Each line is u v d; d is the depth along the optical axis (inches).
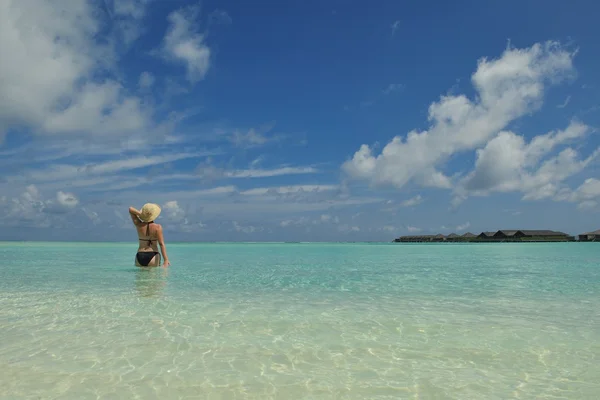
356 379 155.6
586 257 1002.7
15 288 367.9
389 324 239.5
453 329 228.5
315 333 218.5
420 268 649.0
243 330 223.6
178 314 262.8
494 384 151.9
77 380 151.7
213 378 155.0
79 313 262.4
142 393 141.0
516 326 235.8
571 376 160.2
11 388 144.1
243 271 570.3
